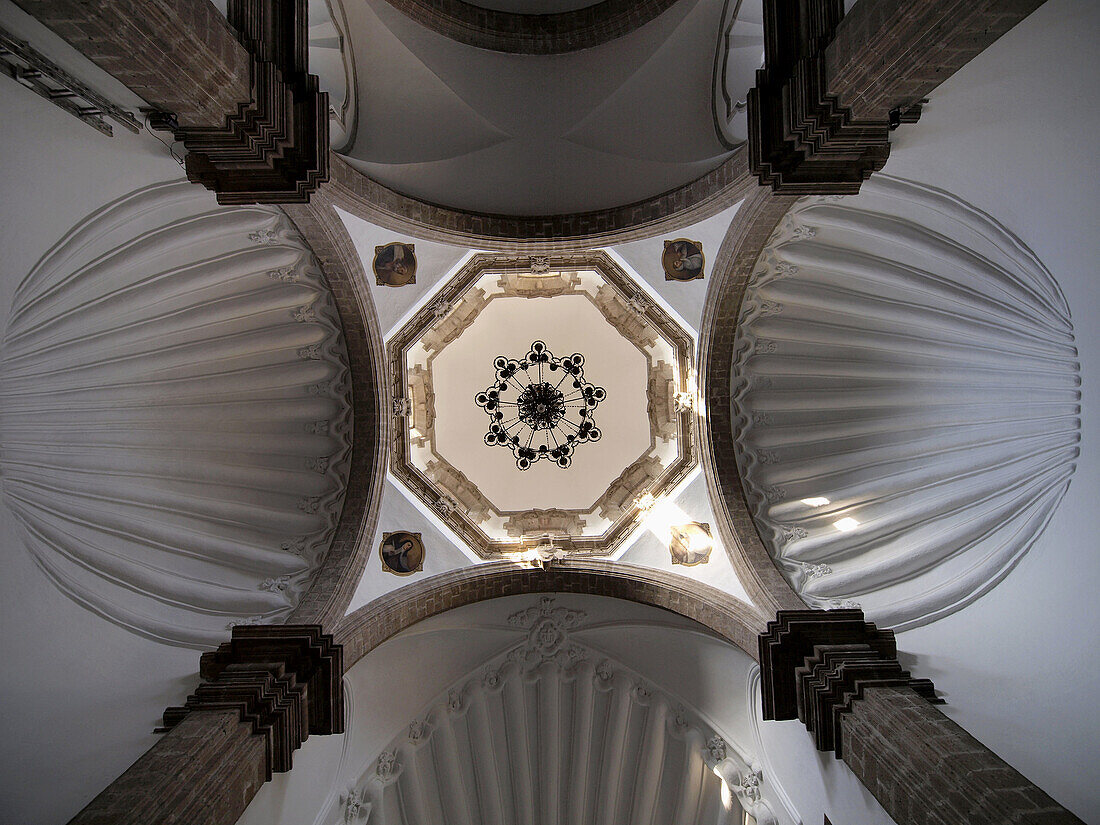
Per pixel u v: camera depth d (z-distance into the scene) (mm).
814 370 13922
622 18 13289
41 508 11180
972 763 7758
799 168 10211
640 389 15203
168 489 12641
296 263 12211
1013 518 12633
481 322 15586
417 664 13891
